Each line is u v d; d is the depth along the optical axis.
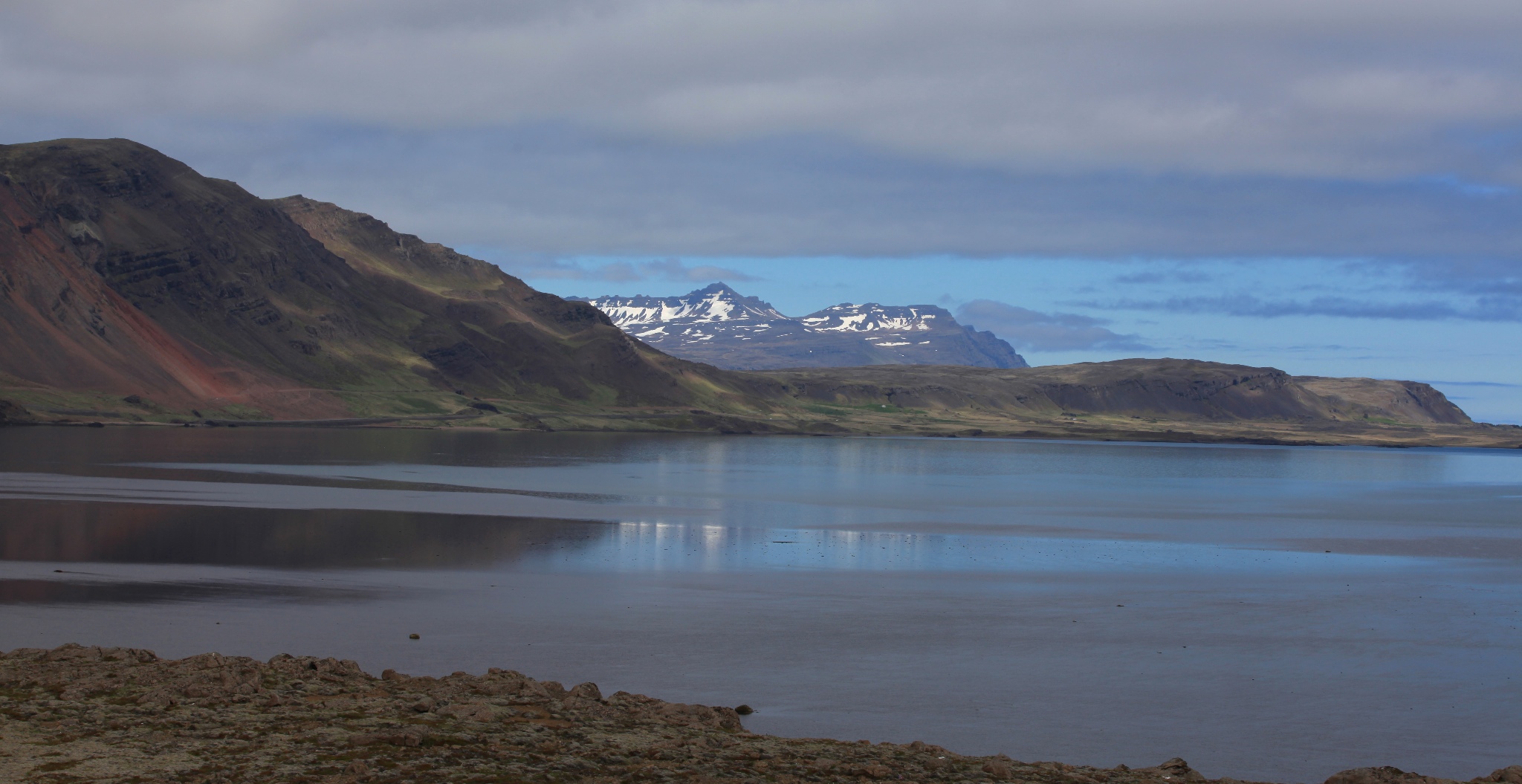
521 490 109.06
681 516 88.06
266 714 24.47
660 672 36.84
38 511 73.88
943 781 22.50
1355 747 31.41
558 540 70.12
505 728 24.25
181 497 87.38
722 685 35.56
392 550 63.25
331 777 20.09
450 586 51.91
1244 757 30.25
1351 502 129.50
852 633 43.97
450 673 35.44
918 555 68.12
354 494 96.75
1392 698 36.41
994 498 119.12
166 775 19.91
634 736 24.33
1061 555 70.00
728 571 59.31
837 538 76.25
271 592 48.69
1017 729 31.95
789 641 42.28
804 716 32.47
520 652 38.91
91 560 55.44
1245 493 139.88
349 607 45.91
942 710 33.59
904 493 122.25
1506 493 153.12
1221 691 36.78
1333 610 51.94
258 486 100.81
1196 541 80.50
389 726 23.78
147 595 47.00
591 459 179.38
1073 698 35.47
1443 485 176.38
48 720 23.30
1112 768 25.00
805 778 21.98
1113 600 53.28
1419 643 44.75
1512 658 42.31
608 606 48.03
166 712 24.34
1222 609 51.59
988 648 42.06
